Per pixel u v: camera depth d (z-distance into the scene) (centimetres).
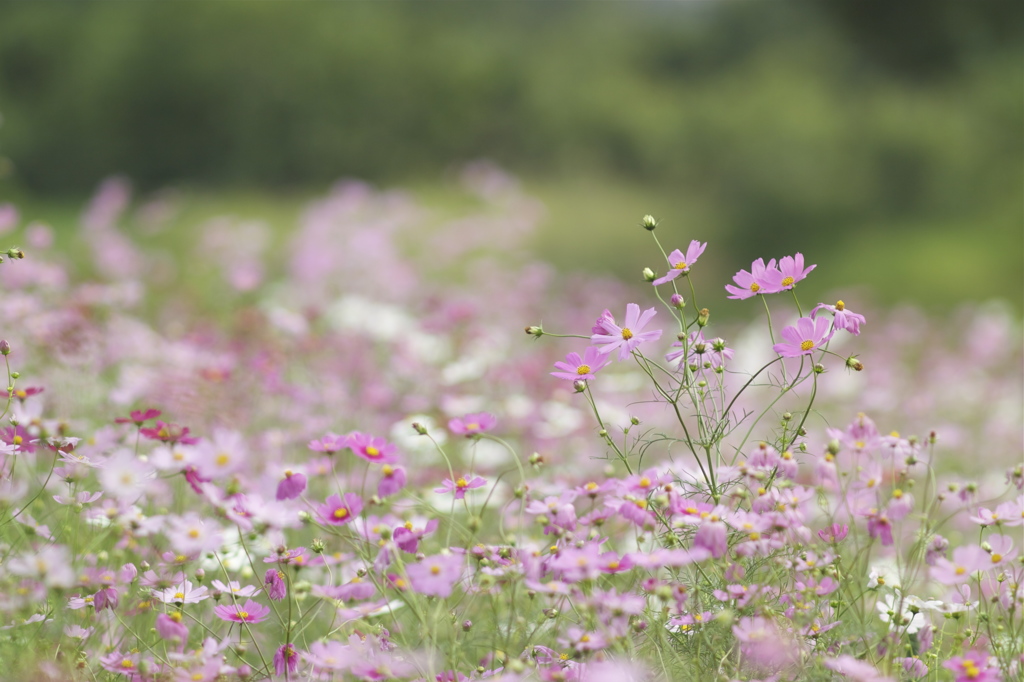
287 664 249
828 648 262
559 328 898
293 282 904
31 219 1788
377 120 3331
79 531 308
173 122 3309
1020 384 863
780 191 2555
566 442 518
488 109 3459
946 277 1905
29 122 3266
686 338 272
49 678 243
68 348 462
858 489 298
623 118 3300
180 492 350
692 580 273
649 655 258
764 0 3906
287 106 3278
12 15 3522
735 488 276
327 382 539
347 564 307
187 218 1936
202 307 748
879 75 3172
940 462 629
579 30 4269
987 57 3000
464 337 676
